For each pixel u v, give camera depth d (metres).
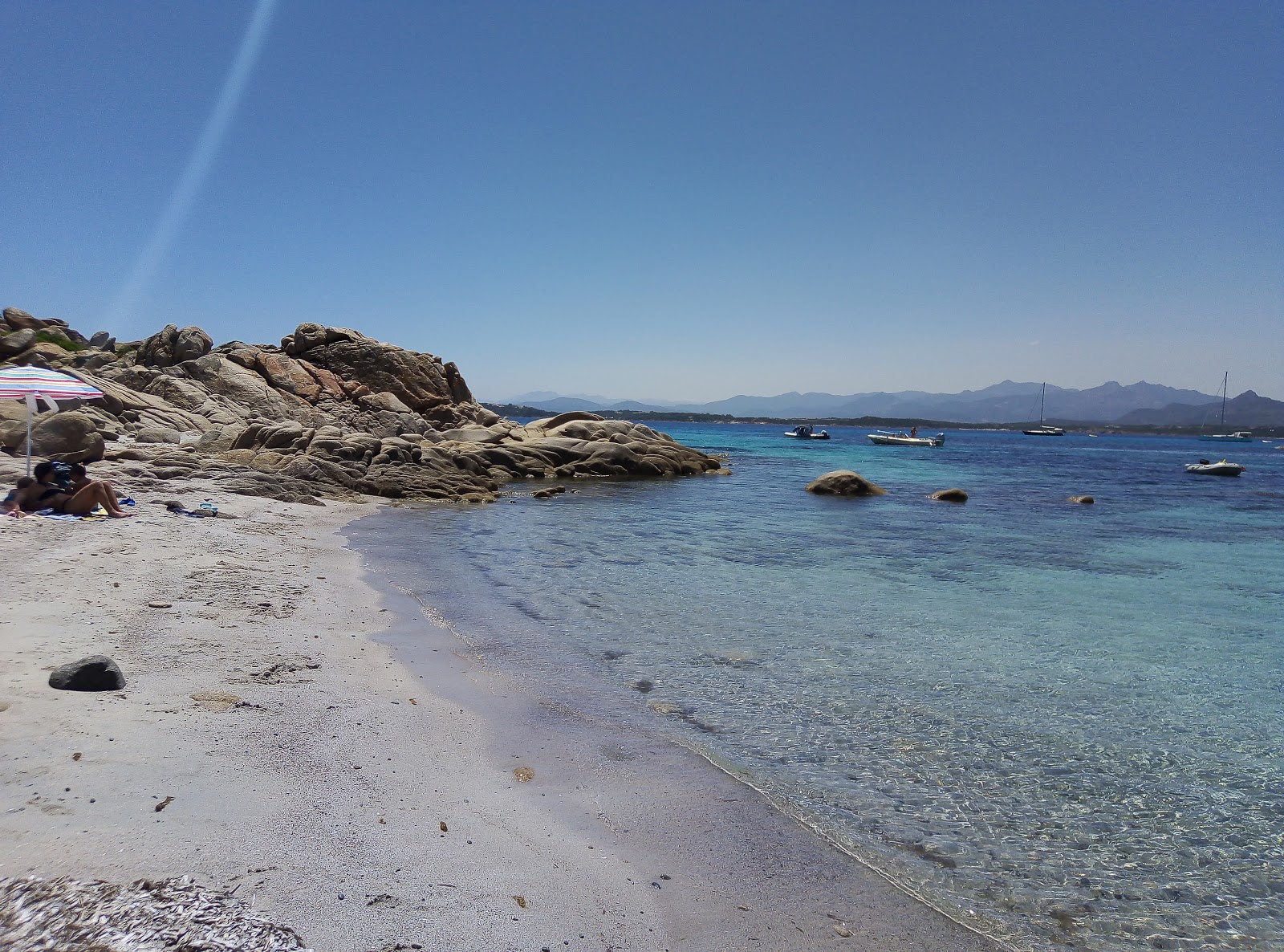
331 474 27.91
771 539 21.19
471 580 14.16
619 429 47.12
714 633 11.19
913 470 57.34
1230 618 13.34
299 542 16.31
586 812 5.62
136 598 9.67
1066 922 4.71
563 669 9.12
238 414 40.75
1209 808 6.32
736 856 5.17
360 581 13.05
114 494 15.79
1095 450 131.88
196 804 4.76
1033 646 11.11
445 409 48.84
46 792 4.61
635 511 27.27
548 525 22.78
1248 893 5.11
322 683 7.55
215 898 3.69
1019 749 7.36
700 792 6.11
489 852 4.83
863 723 7.85
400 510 25.08
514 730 7.09
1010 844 5.63
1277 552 21.19
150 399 38.59
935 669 9.77
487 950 3.79
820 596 14.05
